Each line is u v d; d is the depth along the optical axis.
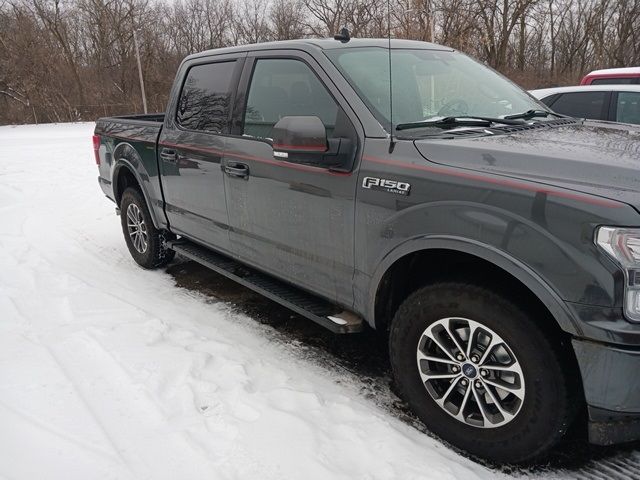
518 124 3.11
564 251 2.12
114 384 3.19
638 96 6.45
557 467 2.55
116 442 2.69
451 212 2.45
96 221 7.36
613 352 2.07
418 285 2.94
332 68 3.17
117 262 5.70
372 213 2.80
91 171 11.80
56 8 44.19
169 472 2.48
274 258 3.62
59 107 42.81
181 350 3.62
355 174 2.88
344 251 3.03
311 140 2.79
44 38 43.72
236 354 3.60
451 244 2.46
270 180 3.43
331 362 3.57
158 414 2.90
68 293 4.66
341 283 3.14
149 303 4.52
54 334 3.85
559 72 40.59
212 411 2.94
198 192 4.23
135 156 5.06
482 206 2.35
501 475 2.49
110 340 3.74
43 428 2.79
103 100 45.41
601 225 2.04
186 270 5.42
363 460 2.56
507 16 32.59
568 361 2.29
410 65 3.46
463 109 3.30
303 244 3.32
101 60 47.53
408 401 2.84
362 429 2.80
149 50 47.53
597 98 6.72
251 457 2.56
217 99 4.06
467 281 2.50
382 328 3.09
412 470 2.48
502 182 2.32
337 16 31.64
